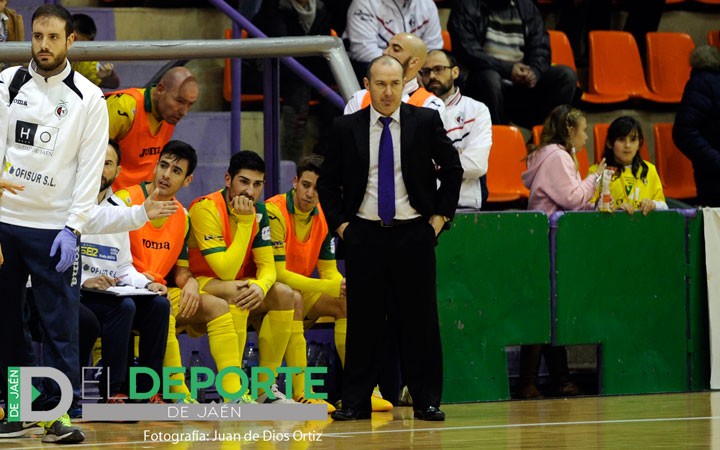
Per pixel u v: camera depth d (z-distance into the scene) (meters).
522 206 25.61
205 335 20.36
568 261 21.08
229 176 18.39
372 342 17.22
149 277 17.70
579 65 29.83
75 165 14.73
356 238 17.09
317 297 19.28
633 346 21.58
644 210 21.64
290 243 19.27
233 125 21.25
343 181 17.16
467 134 21.20
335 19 26.06
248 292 17.95
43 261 14.53
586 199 21.61
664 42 30.44
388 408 18.58
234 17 20.77
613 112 29.23
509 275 20.58
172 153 17.72
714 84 25.94
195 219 18.34
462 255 20.23
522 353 21.38
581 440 14.60
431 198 17.14
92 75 21.22
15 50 17.52
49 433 14.46
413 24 24.69
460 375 20.16
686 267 22.02
